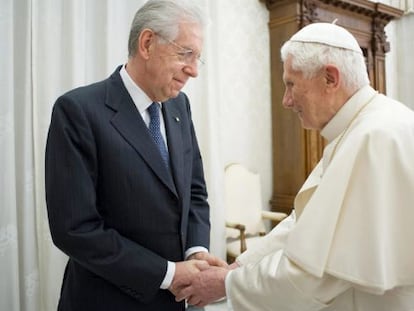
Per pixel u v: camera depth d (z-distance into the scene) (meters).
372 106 1.21
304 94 1.25
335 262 1.06
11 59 2.33
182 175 1.35
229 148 3.82
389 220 1.05
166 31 1.21
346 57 1.20
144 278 1.19
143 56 1.24
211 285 1.29
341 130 1.25
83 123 1.18
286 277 1.13
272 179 4.11
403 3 5.46
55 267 2.58
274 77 4.01
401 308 1.12
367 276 1.03
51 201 1.15
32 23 2.52
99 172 1.22
